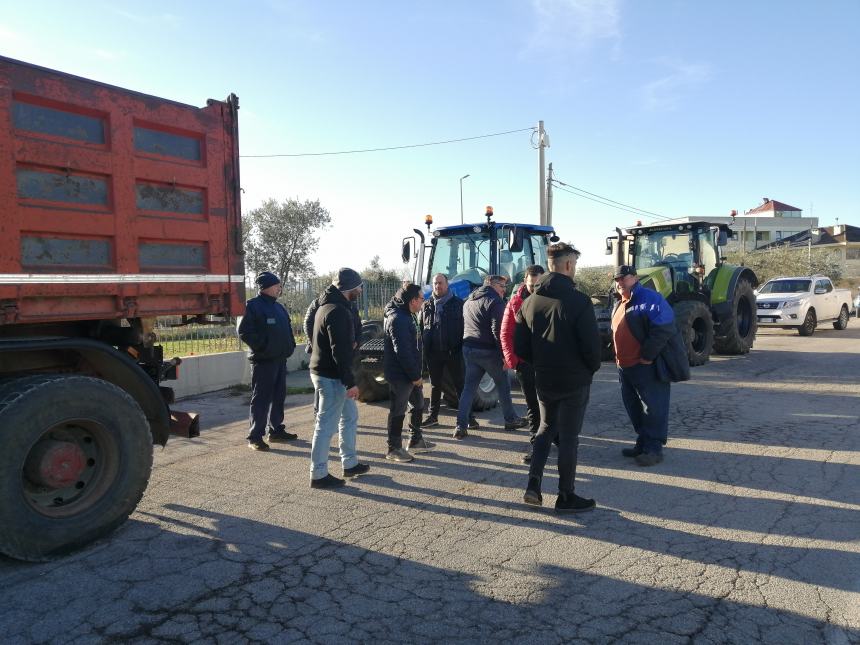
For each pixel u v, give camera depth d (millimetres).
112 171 3961
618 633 2871
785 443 6066
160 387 4789
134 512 4445
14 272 3500
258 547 3844
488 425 7105
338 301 4879
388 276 14922
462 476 5246
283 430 6500
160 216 4254
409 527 4152
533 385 5496
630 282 5449
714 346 12758
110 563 3625
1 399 3504
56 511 3740
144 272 4137
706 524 4129
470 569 3531
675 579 3377
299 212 24844
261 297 6215
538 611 3072
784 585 3293
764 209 71625
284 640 2830
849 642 2775
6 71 3473
